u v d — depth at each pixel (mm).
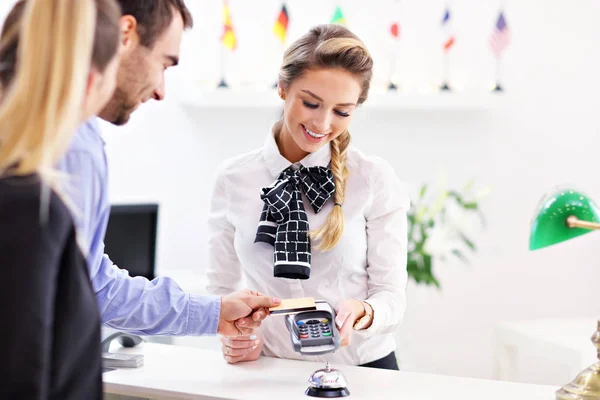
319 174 1837
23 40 921
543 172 3717
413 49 3760
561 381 3174
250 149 3938
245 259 1908
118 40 1038
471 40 3721
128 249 2504
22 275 882
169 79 3971
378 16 3773
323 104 1718
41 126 913
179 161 3996
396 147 3811
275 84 3869
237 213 1923
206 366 1760
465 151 3760
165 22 1340
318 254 1849
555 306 3766
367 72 1748
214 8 3916
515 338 2988
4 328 872
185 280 3564
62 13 916
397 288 1853
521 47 3688
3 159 918
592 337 1462
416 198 3768
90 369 981
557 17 3656
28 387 874
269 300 1646
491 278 3789
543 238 1559
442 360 3832
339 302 1714
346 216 1858
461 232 3406
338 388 1513
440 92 3674
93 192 1307
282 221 1827
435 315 3832
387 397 1508
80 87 927
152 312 1615
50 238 910
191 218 4008
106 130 3891
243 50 3904
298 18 3852
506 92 3709
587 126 3670
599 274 3727
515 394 1528
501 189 3748
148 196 3998
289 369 1734
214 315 1634
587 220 1531
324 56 1687
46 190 915
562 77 3674
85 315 965
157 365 1770
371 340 1896
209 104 3854
